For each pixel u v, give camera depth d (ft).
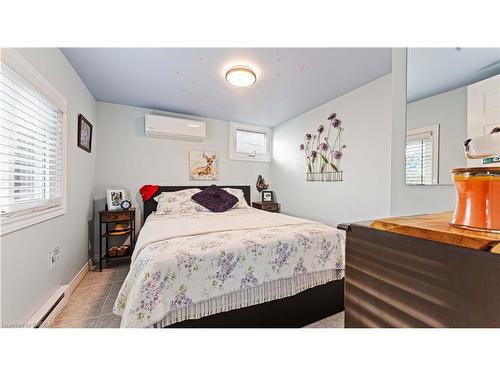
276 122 13.50
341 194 9.41
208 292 4.33
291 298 5.28
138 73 7.58
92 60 6.75
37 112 5.15
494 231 1.37
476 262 1.31
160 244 4.79
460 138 3.30
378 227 1.86
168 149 11.66
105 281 7.80
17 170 4.64
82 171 8.14
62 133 6.36
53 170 6.04
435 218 2.02
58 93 6.00
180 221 7.50
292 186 12.61
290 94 9.30
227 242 4.93
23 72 4.44
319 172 10.66
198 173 12.34
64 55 6.45
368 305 1.91
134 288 3.92
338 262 5.87
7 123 4.25
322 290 5.70
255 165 14.16
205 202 10.14
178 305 4.03
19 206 4.58
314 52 6.32
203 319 4.34
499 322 1.23
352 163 8.89
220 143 13.00
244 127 13.66
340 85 8.43
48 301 5.40
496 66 2.97
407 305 1.64
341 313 5.93
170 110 11.37
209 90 9.00
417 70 3.90
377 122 7.91
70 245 6.98
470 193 1.52
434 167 3.64
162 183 11.52
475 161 3.02
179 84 8.45
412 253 1.62
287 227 6.32
